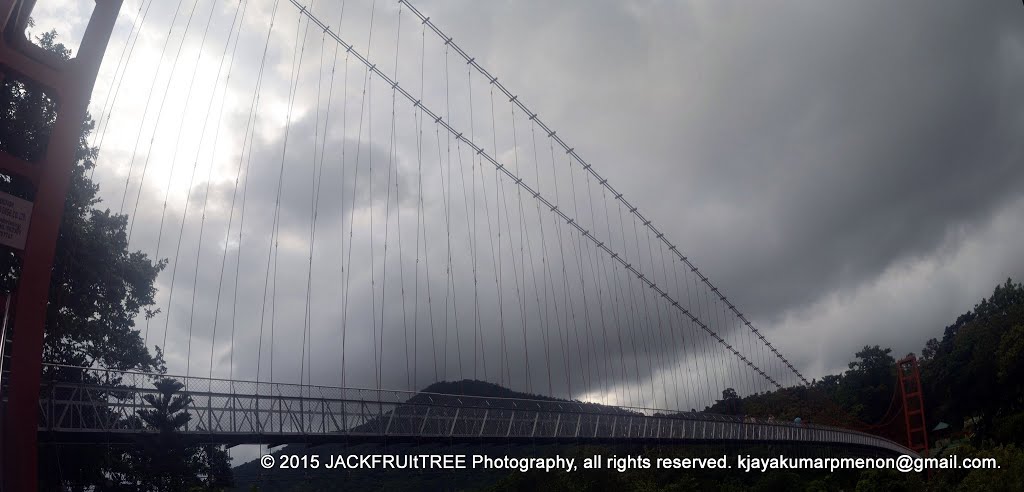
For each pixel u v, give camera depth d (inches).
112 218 1459.2
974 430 4675.2
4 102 1250.0
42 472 1201.4
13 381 822.5
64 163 884.6
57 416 971.9
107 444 1007.0
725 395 4483.3
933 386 5506.9
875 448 4008.4
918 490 2977.4
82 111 900.0
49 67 887.7
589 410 1849.2
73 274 1332.4
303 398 1176.2
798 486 3002.0
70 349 1348.4
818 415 4970.5
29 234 858.1
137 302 1481.3
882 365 6811.0
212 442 1078.4
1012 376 4163.4
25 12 879.1
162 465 1023.6
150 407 1029.2
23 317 840.3
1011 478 2514.8
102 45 918.4
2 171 864.3
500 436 1509.6
